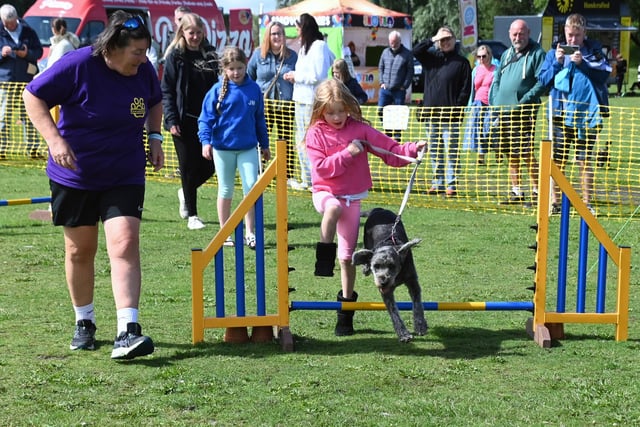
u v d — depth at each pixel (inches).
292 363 190.4
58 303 240.8
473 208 403.5
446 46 429.1
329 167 206.2
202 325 203.6
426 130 438.9
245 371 184.2
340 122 209.3
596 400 166.1
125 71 187.9
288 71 439.8
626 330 209.9
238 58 301.9
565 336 214.5
